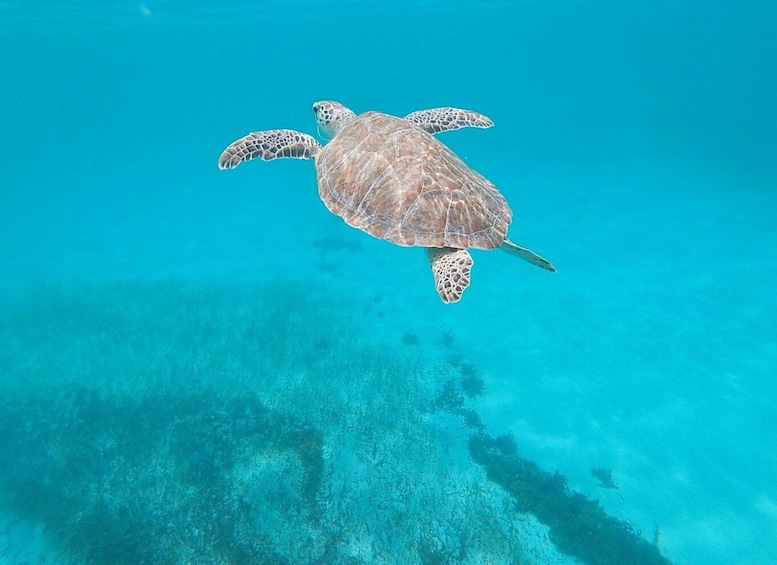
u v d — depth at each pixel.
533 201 39.81
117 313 20.25
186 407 13.52
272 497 10.80
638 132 82.44
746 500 11.78
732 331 18.73
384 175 5.59
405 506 10.80
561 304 21.28
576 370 16.67
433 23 69.75
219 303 21.36
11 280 26.59
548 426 14.13
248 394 14.20
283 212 41.47
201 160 79.94
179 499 10.80
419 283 23.72
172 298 21.86
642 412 14.73
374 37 90.56
